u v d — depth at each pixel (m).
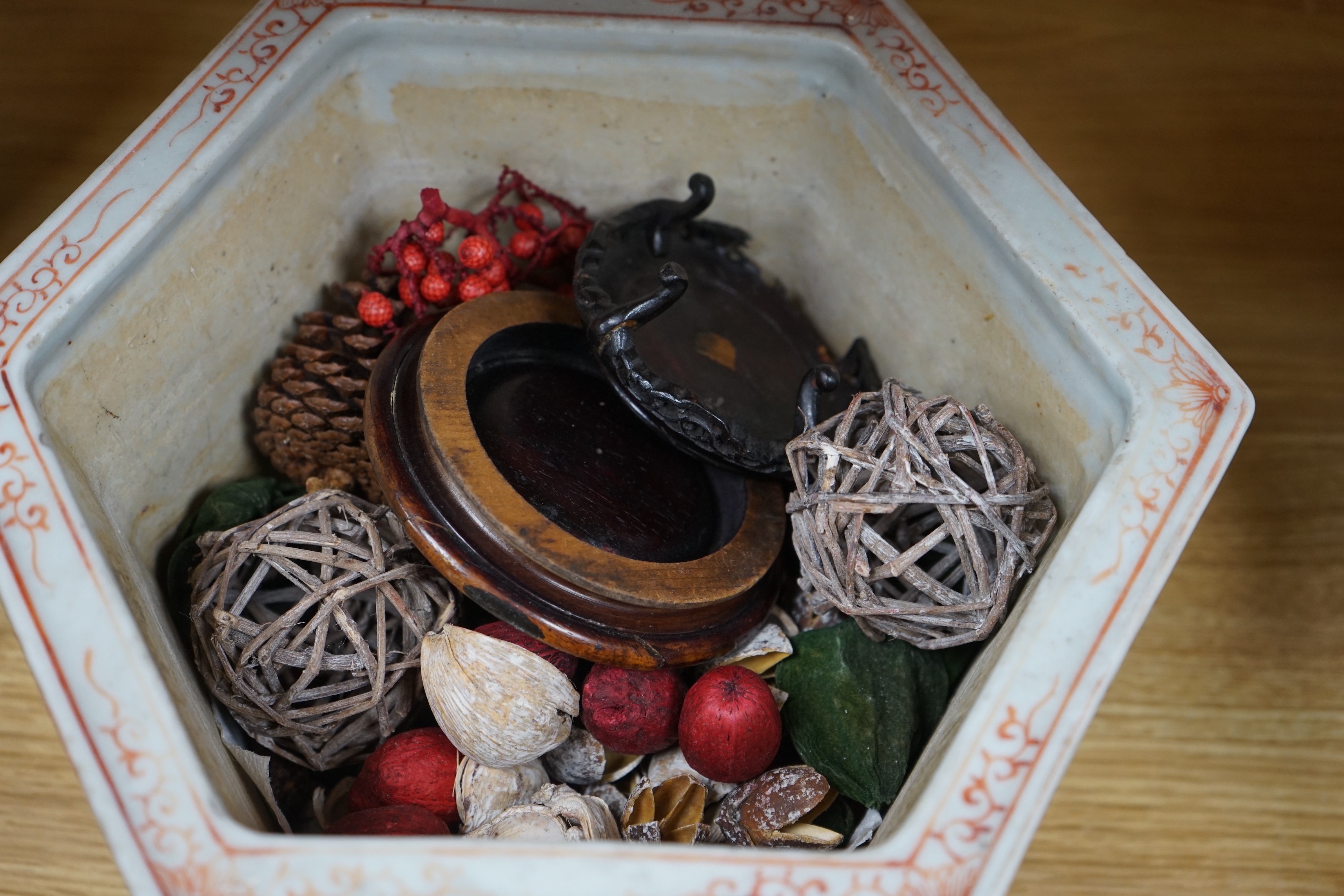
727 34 0.41
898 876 0.32
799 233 0.45
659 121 0.43
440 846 0.32
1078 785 0.47
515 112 0.43
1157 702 0.48
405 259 0.41
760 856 0.32
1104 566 0.34
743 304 0.44
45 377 0.36
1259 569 0.51
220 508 0.41
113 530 0.37
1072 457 0.38
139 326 0.38
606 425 0.41
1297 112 0.61
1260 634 0.50
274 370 0.42
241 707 0.38
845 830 0.38
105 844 0.44
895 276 0.43
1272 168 0.59
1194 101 0.61
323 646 0.37
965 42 0.62
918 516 0.38
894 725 0.38
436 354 0.38
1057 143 0.59
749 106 0.43
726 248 0.45
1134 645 0.49
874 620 0.38
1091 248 0.38
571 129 0.43
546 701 0.37
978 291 0.40
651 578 0.37
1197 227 0.57
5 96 0.56
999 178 0.39
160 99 0.56
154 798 0.32
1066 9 0.64
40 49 0.57
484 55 0.42
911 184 0.41
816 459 0.38
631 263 0.42
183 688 0.36
